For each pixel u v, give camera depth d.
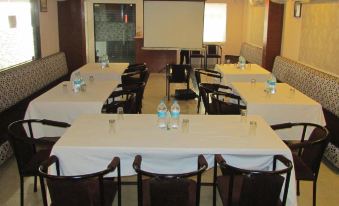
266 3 7.62
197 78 6.46
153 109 6.52
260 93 4.55
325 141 2.95
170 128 3.08
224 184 2.74
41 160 3.20
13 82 5.23
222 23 11.44
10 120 4.54
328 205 3.39
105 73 6.05
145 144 2.74
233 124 3.23
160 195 2.25
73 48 7.98
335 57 5.62
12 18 5.94
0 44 5.72
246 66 6.70
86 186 2.28
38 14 6.75
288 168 2.34
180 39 8.15
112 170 2.39
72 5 7.80
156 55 9.87
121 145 2.71
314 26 6.35
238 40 11.51
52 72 6.88
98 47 11.26
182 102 7.05
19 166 3.09
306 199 3.50
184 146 2.72
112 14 11.04
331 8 5.73
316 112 4.05
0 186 3.66
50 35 7.44
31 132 3.55
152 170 2.75
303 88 5.91
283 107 4.05
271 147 2.73
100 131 3.00
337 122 4.64
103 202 2.37
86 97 4.22
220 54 11.22
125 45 11.26
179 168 2.76
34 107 3.99
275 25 7.57
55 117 4.02
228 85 5.64
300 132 4.05
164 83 8.76
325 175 3.98
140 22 11.03
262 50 8.38
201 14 8.02
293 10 7.14
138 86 5.10
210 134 2.97
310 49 6.53
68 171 2.71
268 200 2.32
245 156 2.73
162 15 8.05
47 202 2.63
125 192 3.56
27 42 6.64
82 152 2.68
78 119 3.31
